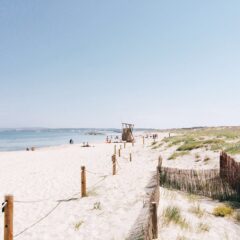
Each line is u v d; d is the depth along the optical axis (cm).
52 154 3934
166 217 893
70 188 1523
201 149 2347
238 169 1178
